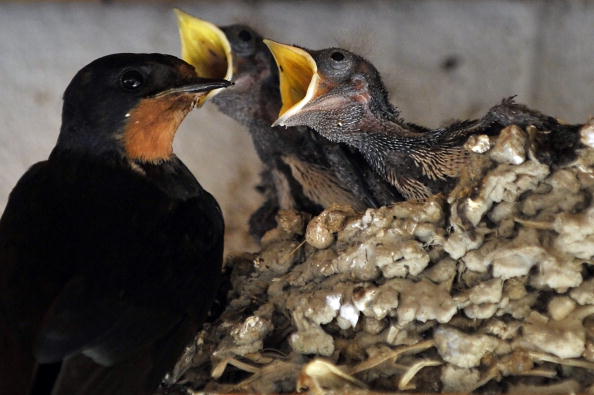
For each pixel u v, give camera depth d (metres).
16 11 1.28
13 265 1.21
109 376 1.20
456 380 1.21
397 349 1.21
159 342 1.21
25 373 1.19
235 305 1.24
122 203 1.22
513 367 1.21
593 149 1.22
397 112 1.25
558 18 1.28
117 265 1.21
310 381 1.21
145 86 1.22
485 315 1.21
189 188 1.23
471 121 1.25
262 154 1.27
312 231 1.23
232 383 1.22
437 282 1.22
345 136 1.25
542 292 1.21
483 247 1.22
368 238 1.22
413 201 1.23
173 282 1.21
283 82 1.25
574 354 1.21
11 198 1.23
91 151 1.23
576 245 1.21
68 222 1.21
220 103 1.27
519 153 1.22
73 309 1.20
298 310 1.22
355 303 1.21
